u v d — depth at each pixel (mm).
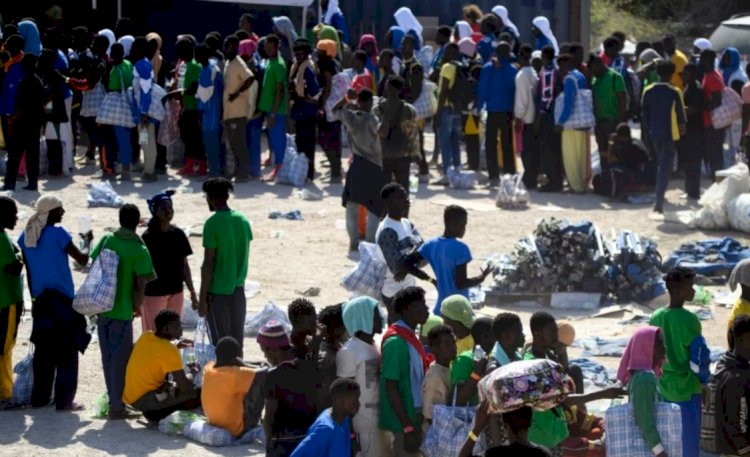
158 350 20078
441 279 20703
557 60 39750
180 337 21281
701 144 38812
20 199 36469
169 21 55312
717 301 28109
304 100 39906
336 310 17812
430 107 41000
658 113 36125
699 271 29922
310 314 17266
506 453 11195
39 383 21016
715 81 40156
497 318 16297
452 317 18094
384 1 58125
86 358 23531
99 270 20250
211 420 19562
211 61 39562
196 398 20422
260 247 32188
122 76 39219
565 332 18656
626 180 38781
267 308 25078
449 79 40562
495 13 51375
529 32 59031
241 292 22047
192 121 40406
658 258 28562
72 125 42906
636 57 49906
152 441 19484
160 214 21547
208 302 21766
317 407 16984
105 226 33469
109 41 43125
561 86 39625
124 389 20453
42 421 20406
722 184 35219
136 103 39250
